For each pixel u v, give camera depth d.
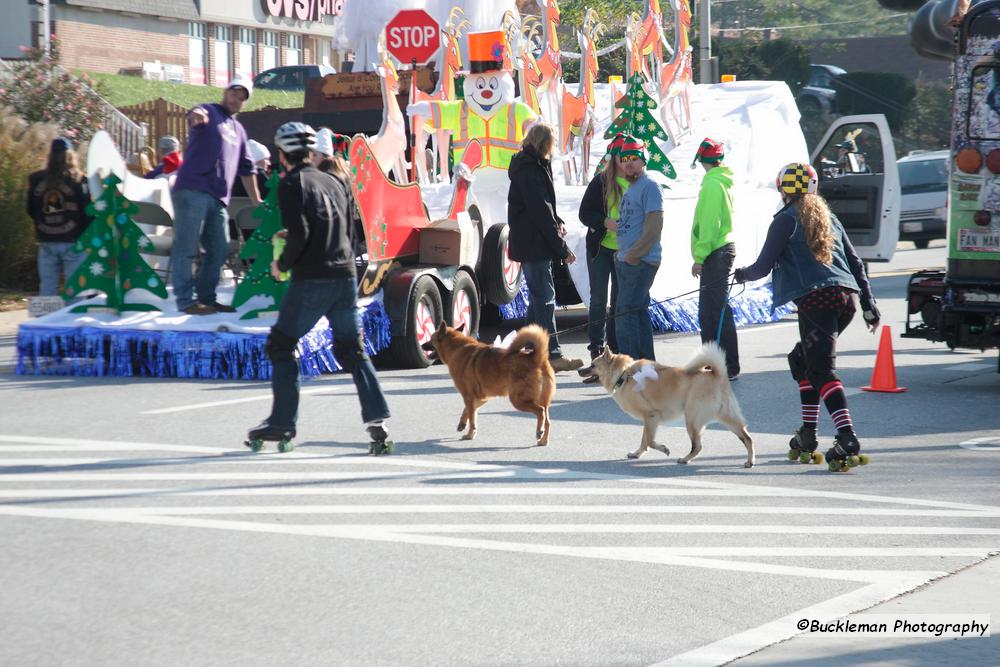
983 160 14.26
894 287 28.06
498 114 19.72
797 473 10.39
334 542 7.92
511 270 18.59
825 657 6.08
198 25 56.25
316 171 10.45
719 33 78.06
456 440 11.55
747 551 7.91
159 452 10.59
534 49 23.78
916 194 39.22
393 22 23.09
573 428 12.27
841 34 93.31
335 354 10.71
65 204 17.67
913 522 8.73
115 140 33.44
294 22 61.72
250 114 22.83
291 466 10.17
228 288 16.88
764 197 22.72
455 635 6.27
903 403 14.00
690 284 20.08
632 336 14.88
